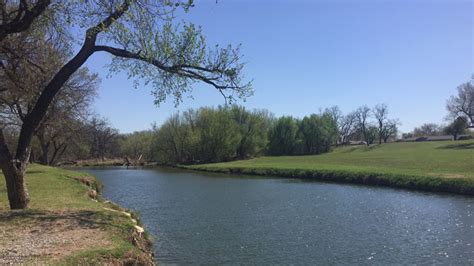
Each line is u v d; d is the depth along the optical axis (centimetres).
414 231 1988
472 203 2823
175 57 1423
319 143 10831
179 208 2759
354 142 14338
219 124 9262
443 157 5800
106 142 11281
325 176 4944
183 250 1636
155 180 5222
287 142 10588
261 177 5641
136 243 1172
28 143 1493
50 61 1720
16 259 863
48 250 945
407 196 3256
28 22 1271
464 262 1479
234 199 3244
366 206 2797
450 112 9631
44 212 1391
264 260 1512
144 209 2709
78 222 1255
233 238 1844
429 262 1483
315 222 2231
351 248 1681
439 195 3272
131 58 1459
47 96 1455
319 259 1525
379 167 5116
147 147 10931
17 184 1459
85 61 1445
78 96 3619
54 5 1358
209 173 6688
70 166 9419
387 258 1536
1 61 1547
